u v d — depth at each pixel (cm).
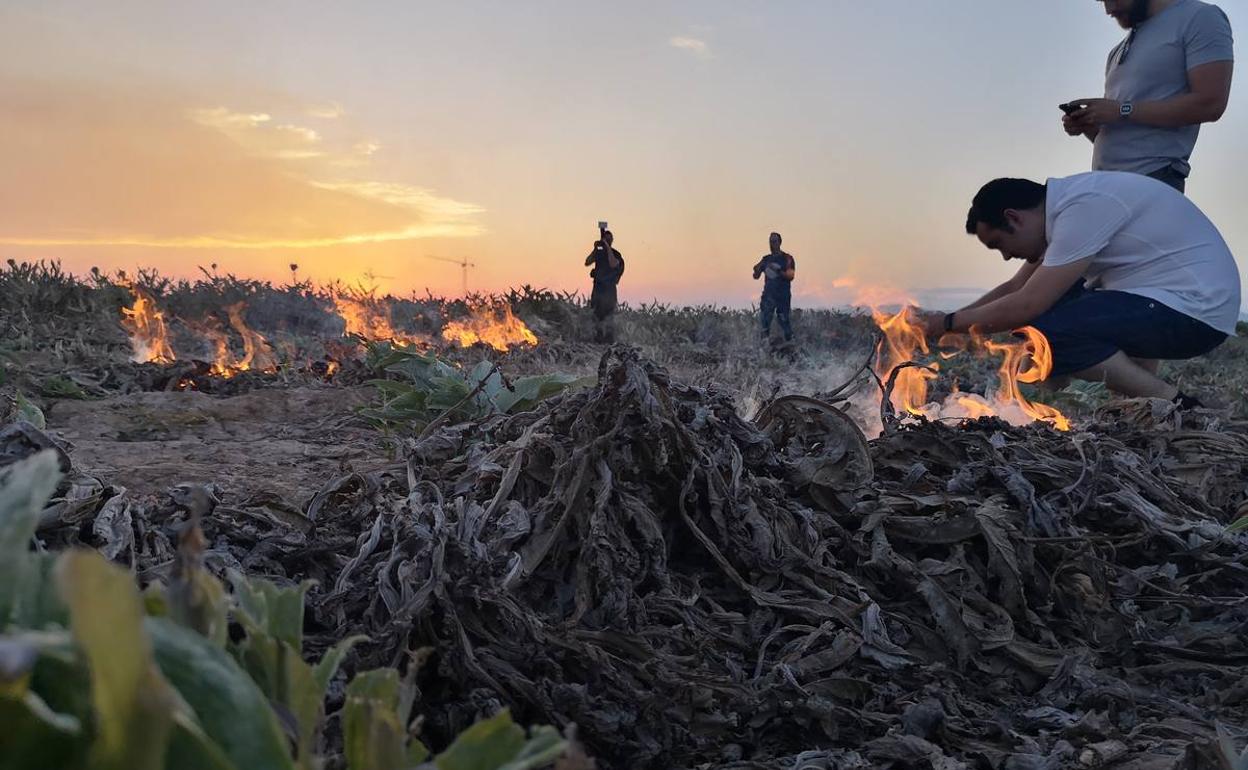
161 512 200
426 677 158
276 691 84
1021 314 439
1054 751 156
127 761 52
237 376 641
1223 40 484
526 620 161
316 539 210
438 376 430
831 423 248
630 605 178
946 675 187
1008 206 452
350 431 455
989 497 241
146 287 1047
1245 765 133
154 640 65
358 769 77
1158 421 347
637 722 153
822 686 172
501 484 197
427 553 169
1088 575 221
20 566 69
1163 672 198
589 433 201
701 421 224
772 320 1230
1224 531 245
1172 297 433
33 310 906
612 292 1230
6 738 58
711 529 209
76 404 480
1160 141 502
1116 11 516
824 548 212
